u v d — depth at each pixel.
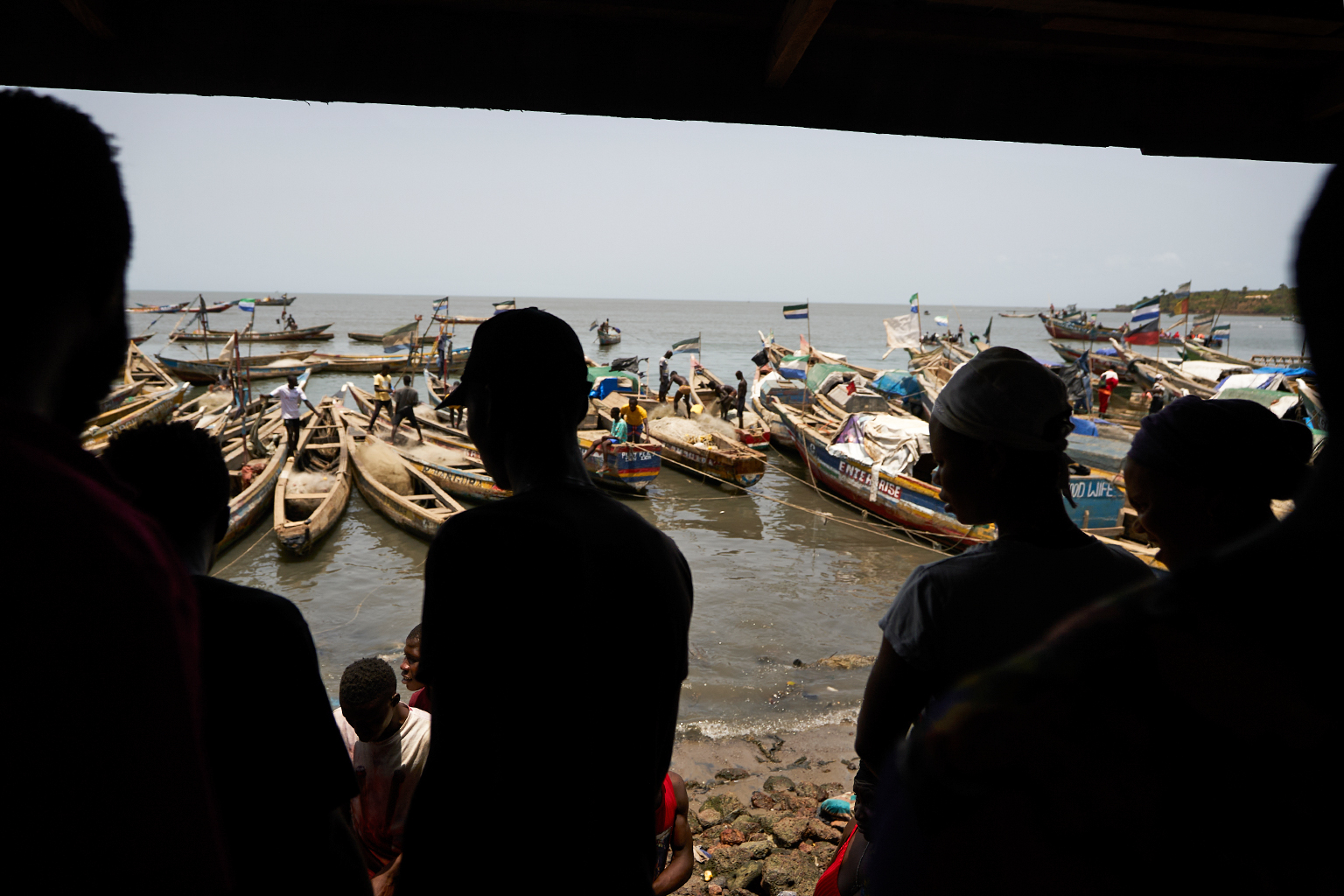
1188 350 39.03
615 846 1.28
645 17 2.06
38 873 0.57
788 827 5.21
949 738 0.55
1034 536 1.53
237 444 17.05
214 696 1.20
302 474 15.90
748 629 9.88
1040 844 0.50
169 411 22.05
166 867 0.63
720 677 8.35
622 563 1.28
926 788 0.56
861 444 16.72
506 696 1.21
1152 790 0.47
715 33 2.15
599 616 1.24
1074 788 0.49
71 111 0.75
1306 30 2.04
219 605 1.25
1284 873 0.45
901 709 1.63
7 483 0.58
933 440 1.69
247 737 1.23
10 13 1.92
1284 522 0.48
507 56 2.08
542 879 1.22
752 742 6.93
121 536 0.64
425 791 1.27
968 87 2.27
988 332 44.44
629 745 1.29
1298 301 0.51
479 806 1.22
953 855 0.53
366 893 1.50
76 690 0.57
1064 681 0.50
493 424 1.43
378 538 13.63
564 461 1.42
